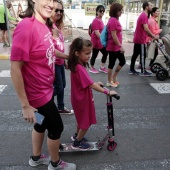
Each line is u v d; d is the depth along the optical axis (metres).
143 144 3.15
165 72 5.93
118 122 3.77
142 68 6.29
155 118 3.93
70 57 2.55
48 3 1.87
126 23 15.30
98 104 4.49
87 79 2.52
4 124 3.70
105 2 14.66
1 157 2.87
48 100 2.12
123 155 2.91
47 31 1.95
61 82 3.62
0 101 4.64
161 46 5.91
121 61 5.20
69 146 2.96
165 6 10.11
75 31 15.59
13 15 11.28
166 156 2.90
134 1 13.61
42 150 3.00
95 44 6.33
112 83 5.46
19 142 3.20
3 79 6.08
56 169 2.52
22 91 1.89
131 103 4.56
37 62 1.93
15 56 1.77
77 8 21.84
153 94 5.06
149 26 6.16
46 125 2.27
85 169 2.65
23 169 2.65
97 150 2.98
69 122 3.74
